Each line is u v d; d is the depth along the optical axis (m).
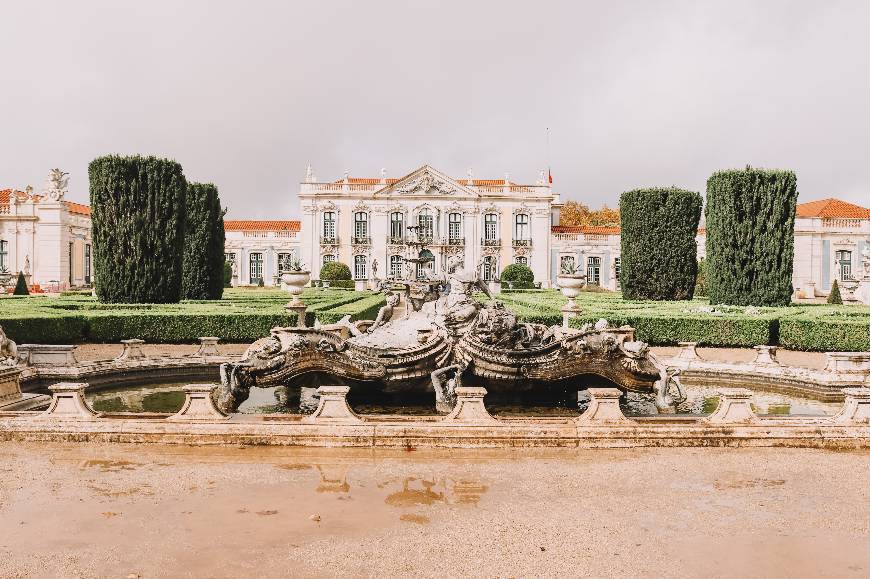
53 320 14.88
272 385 8.83
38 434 6.96
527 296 28.78
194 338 15.85
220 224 27.77
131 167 21.86
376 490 5.53
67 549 4.30
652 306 20.77
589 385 9.47
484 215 56.59
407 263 10.38
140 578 3.91
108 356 13.52
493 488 5.62
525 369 8.84
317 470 6.08
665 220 26.75
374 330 10.06
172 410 9.23
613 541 4.54
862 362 10.84
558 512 5.07
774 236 22.66
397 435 6.83
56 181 42.47
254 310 17.28
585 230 57.66
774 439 7.11
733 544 4.51
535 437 6.92
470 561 4.19
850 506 5.28
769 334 16.12
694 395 10.80
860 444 7.11
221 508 5.07
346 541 4.47
